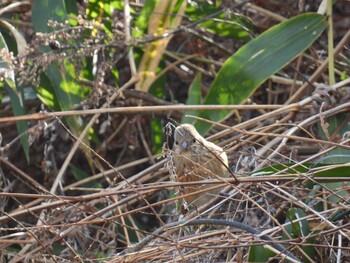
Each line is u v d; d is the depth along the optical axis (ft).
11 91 33.32
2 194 24.86
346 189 26.35
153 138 36.63
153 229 34.14
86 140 33.91
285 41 33.12
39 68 33.53
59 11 34.14
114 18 35.24
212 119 32.81
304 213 27.86
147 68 36.06
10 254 29.45
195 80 35.60
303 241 24.72
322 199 26.40
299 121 31.94
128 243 29.71
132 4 37.40
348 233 25.80
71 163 37.37
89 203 30.25
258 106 31.09
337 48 33.88
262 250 25.89
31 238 30.04
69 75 33.35
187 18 37.42
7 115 37.06
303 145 32.55
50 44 33.81
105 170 37.96
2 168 36.01
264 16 38.47
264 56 33.06
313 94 31.24
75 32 33.04
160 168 32.81
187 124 30.45
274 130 32.89
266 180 24.90
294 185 27.63
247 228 25.04
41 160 37.17
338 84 31.53
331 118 30.99
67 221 28.37
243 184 26.43
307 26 33.22
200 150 29.37
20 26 36.50
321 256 26.37
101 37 33.50
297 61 36.96
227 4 36.91
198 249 26.07
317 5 37.37
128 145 37.91
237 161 30.66
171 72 39.11
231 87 32.99
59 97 33.53
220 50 38.68
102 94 34.94
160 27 36.01
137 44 34.35
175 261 24.63
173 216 29.60
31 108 36.47
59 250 30.25
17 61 32.60
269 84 36.76
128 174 37.93
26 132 32.73
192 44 38.55
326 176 26.45
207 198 28.63
